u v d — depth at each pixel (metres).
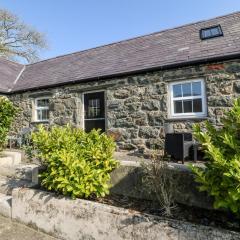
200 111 7.18
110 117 8.60
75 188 3.14
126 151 8.05
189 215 2.79
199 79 7.17
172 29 10.15
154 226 2.51
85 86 9.24
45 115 10.61
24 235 3.17
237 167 2.05
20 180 4.65
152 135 7.73
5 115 5.97
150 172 3.04
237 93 6.54
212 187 2.36
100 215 2.84
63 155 3.27
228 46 7.07
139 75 8.09
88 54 11.76
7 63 14.55
